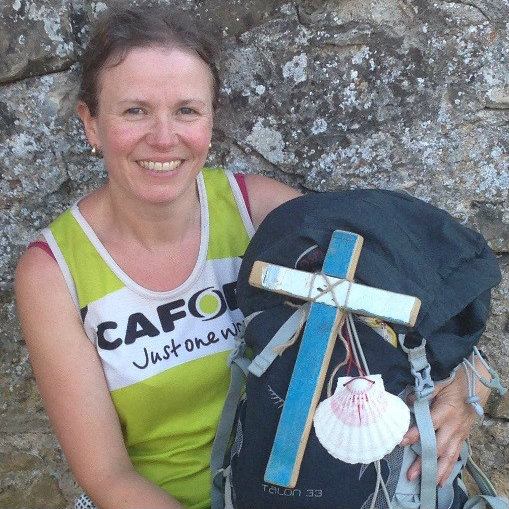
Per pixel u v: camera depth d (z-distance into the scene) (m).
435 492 1.01
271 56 1.28
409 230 1.07
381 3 1.26
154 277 1.19
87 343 1.17
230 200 1.25
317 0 1.26
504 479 1.49
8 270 1.39
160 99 1.09
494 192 1.35
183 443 1.23
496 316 1.41
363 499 0.98
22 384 1.46
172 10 1.13
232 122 1.32
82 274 1.17
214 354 1.20
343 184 1.35
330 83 1.29
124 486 1.14
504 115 1.31
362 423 0.96
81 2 1.26
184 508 1.17
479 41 1.27
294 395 0.98
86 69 1.13
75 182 1.35
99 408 1.16
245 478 1.01
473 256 1.07
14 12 1.24
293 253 1.04
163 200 1.14
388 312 0.98
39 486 1.51
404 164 1.33
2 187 1.34
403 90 1.29
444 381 1.08
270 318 1.04
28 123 1.30
